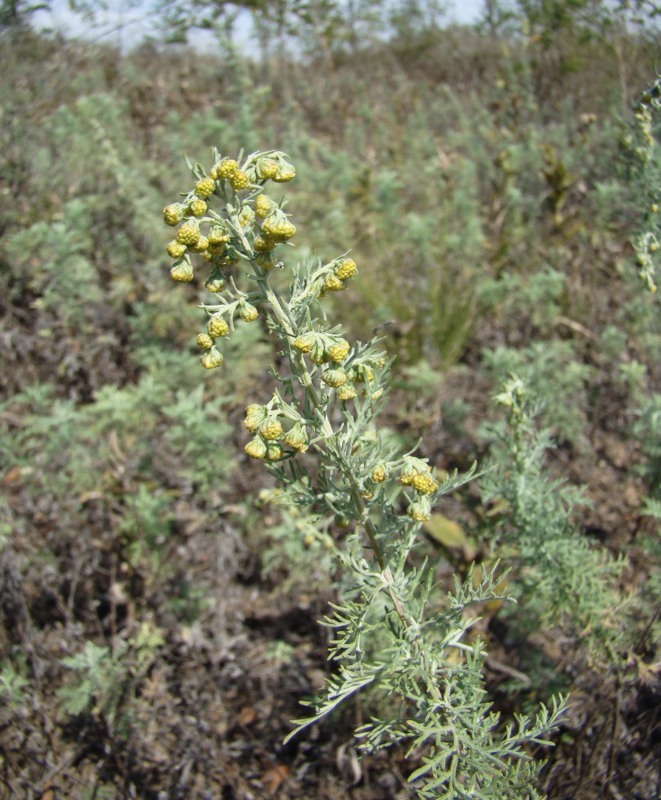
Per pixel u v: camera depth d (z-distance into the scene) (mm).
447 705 138
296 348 133
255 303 139
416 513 137
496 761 133
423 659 141
